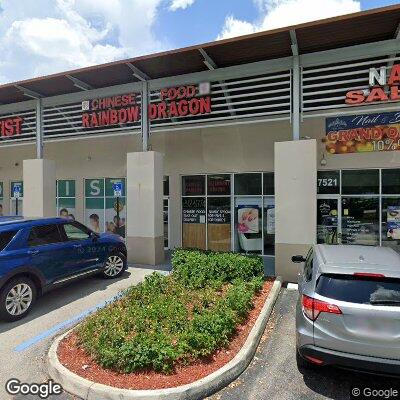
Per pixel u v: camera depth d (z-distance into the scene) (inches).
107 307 234.4
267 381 161.2
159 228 419.2
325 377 164.1
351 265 161.0
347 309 144.0
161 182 424.2
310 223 325.7
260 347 193.9
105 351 162.6
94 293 292.0
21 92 480.4
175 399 140.7
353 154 407.2
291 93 361.7
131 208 417.4
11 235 241.6
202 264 304.3
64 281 275.4
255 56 367.2
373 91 330.6
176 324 196.5
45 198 481.7
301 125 425.4
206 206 484.7
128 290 269.1
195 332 181.5
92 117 446.9
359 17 287.7
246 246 466.0
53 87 457.4
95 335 188.2
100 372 157.2
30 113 513.3
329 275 156.3
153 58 369.1
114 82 439.5
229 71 390.6
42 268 254.2
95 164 543.8
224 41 333.1
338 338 144.7
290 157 333.1
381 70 327.3
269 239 455.2
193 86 398.6
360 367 141.9
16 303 233.6
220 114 463.8
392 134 392.8
